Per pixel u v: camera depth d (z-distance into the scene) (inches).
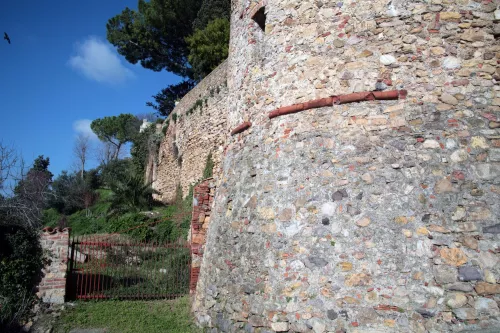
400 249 188.4
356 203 203.0
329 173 214.5
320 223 208.8
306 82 236.1
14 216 450.9
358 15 227.6
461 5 212.8
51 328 279.0
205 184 355.3
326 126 223.6
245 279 231.9
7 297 294.4
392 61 215.5
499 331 163.3
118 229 643.5
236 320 228.5
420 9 216.2
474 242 181.5
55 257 321.7
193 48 983.6
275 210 228.2
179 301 326.3
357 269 192.1
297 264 208.7
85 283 350.3
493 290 172.9
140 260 410.9
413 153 201.6
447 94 205.3
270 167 240.7
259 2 276.2
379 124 211.2
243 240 243.3
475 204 187.2
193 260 338.6
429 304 176.7
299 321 198.1
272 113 247.9
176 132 866.1
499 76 203.2
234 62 309.0
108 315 297.1
